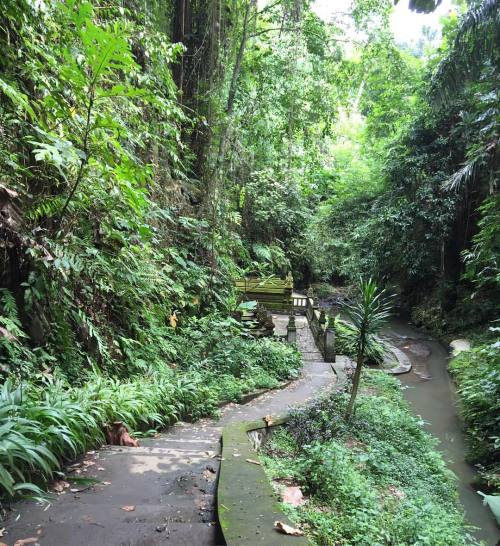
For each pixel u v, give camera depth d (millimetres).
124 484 2850
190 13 10125
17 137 4273
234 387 6406
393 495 4203
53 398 3252
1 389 2965
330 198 22047
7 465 2447
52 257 4113
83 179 4863
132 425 4074
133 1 7586
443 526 3631
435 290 16016
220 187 10273
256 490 2723
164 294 7227
